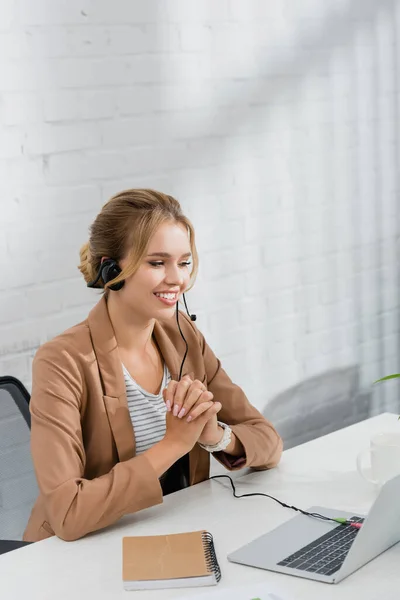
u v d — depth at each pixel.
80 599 1.58
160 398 2.16
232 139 3.30
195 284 3.25
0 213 2.71
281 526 1.83
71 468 1.93
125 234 2.02
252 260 3.43
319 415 3.77
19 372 2.80
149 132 3.06
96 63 2.89
